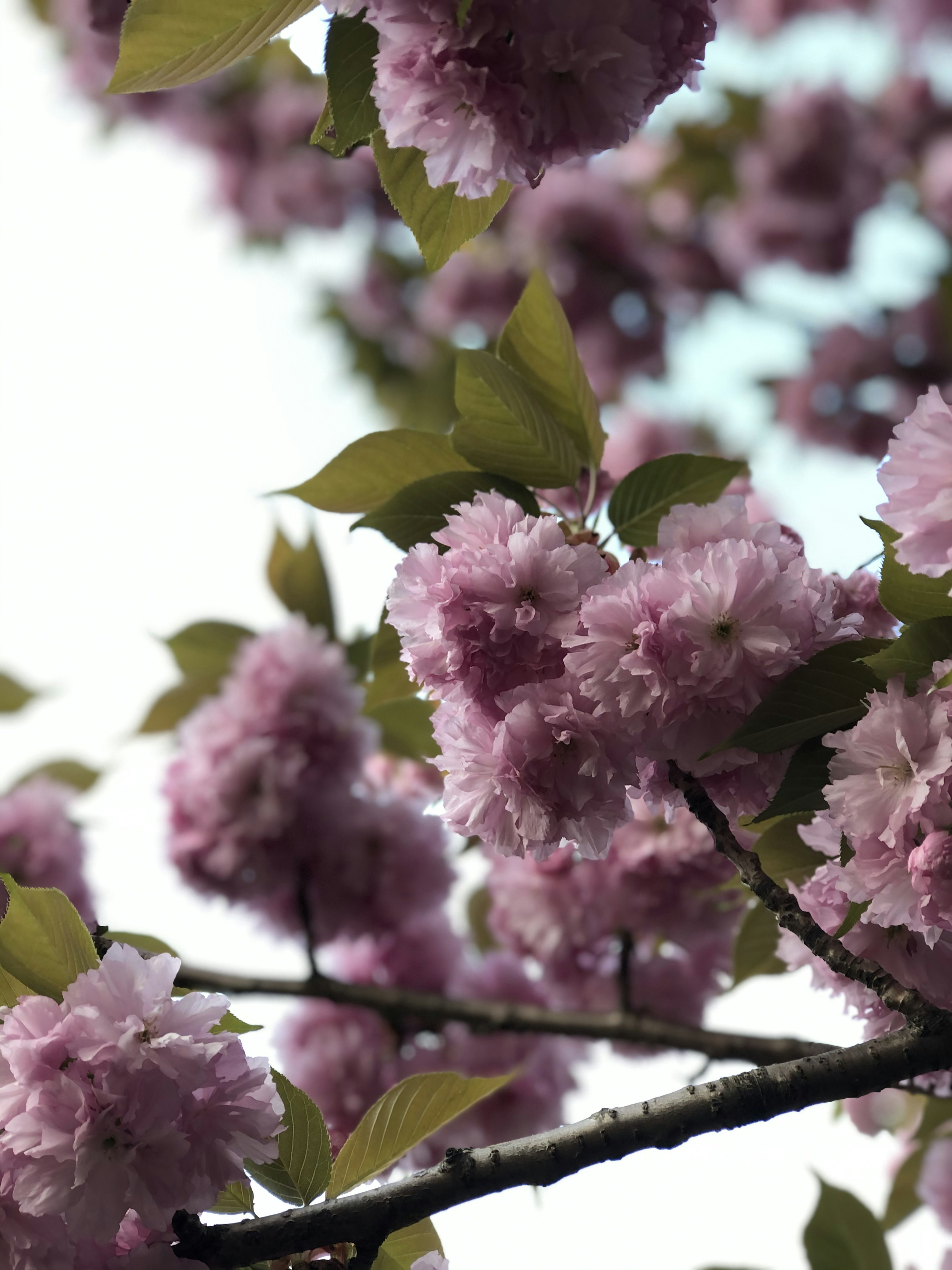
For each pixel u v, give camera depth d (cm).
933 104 450
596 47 154
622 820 160
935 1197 197
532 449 171
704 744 159
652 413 434
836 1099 157
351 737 244
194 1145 155
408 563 161
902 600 158
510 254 440
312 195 445
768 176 445
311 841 241
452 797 161
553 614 159
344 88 158
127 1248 156
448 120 155
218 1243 156
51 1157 153
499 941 258
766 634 157
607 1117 158
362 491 174
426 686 162
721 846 161
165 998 155
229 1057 156
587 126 155
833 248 450
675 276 452
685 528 160
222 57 157
